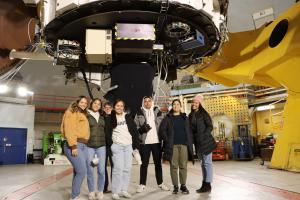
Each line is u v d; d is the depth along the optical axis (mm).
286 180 5977
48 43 5645
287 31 6766
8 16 5031
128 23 4902
